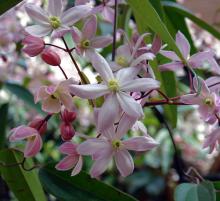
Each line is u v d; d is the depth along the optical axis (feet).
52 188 0.81
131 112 0.66
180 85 1.31
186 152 2.48
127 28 1.08
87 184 0.81
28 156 0.71
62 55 0.82
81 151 0.68
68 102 0.68
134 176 2.62
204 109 0.73
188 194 0.74
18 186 0.88
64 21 0.73
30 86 1.78
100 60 0.70
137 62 0.71
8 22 1.32
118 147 0.70
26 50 0.71
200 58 0.77
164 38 0.73
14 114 1.80
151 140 0.70
